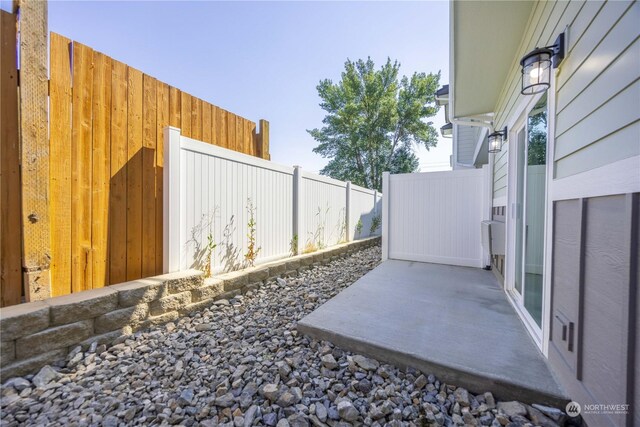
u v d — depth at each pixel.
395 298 3.26
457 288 3.67
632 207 1.11
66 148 2.35
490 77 3.66
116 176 2.70
